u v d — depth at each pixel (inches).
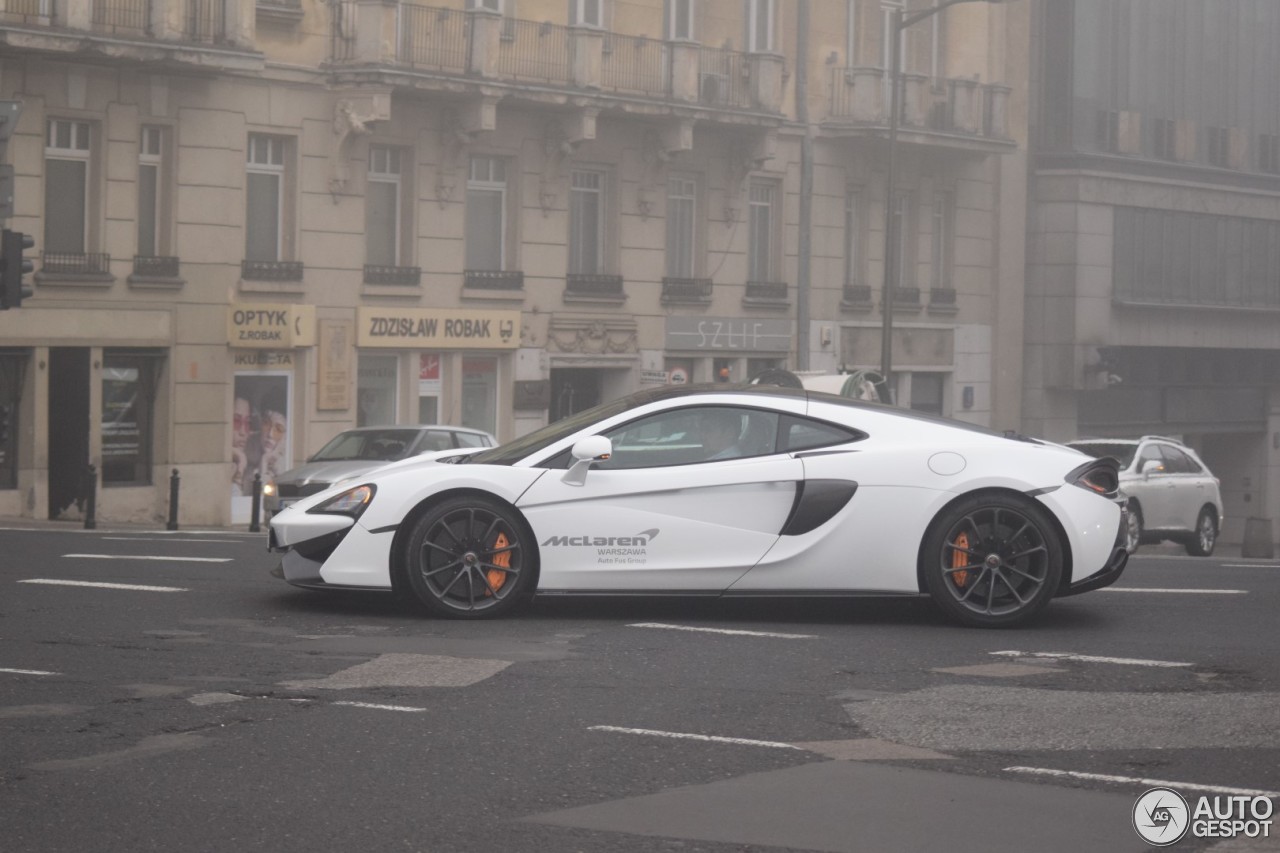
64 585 518.9
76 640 412.5
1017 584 453.7
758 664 387.2
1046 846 243.8
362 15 1273.4
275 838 243.4
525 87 1358.3
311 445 1288.1
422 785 273.6
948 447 457.7
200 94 1212.5
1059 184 1905.8
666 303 1528.1
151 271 1190.3
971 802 266.4
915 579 453.4
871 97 1641.2
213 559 607.5
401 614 460.1
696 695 349.4
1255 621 471.5
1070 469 457.7
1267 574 640.4
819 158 1647.4
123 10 1149.1
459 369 1380.4
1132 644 425.7
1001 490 453.4
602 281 1471.5
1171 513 1101.1
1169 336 2033.7
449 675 368.5
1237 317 2134.6
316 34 1277.1
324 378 1288.1
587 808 260.7
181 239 1209.4
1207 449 2272.4
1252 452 2241.6
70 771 281.0
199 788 270.5
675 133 1497.3
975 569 451.2
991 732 318.0
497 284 1392.7
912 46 1732.3
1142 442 1105.4
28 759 289.3
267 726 315.6
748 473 454.9
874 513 452.1
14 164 1124.5
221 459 1234.6
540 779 278.2
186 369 1213.7
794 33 1624.0
